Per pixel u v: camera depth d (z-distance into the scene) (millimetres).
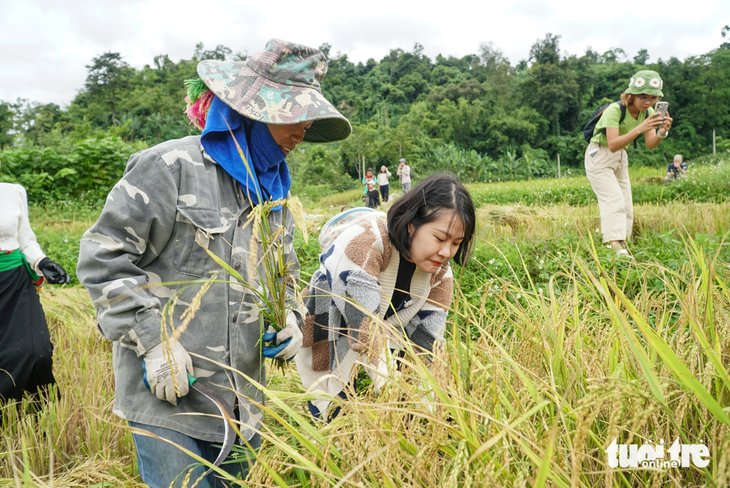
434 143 59812
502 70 75125
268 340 1870
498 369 1403
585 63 75312
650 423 1363
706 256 3682
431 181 1949
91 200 17938
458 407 1168
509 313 2141
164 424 1725
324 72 2039
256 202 1912
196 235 1743
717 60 67938
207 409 1783
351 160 52969
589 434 1259
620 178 5391
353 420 1298
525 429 1268
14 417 2961
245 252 1847
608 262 4191
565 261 4457
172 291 1764
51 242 9688
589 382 1343
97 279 1629
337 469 1241
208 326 1764
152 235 1743
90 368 3570
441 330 2357
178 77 92438
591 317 2318
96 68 89812
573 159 65938
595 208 7609
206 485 1751
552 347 1764
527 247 5344
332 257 2182
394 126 79312
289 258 2043
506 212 8398
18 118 84312
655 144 5113
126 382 1753
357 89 98750
